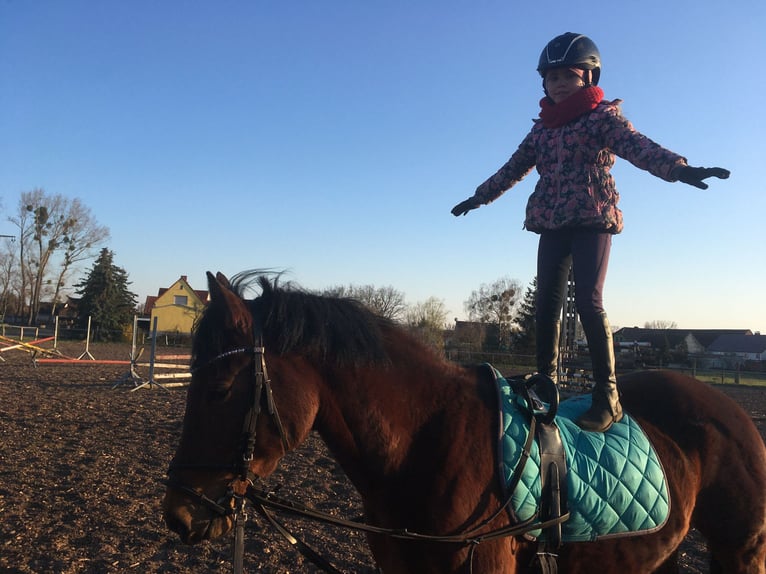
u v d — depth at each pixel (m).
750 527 2.76
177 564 4.63
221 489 2.13
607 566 2.46
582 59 2.97
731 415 2.90
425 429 2.35
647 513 2.48
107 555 4.75
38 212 57.94
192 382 2.23
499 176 3.27
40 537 5.04
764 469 2.84
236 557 2.18
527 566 2.36
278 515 5.82
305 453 8.51
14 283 60.09
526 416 2.44
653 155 2.59
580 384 8.67
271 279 2.47
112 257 46.25
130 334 41.78
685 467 2.72
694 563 4.99
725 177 2.35
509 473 2.28
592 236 2.89
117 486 6.60
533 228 3.04
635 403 2.90
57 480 6.72
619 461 2.49
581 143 2.90
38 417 10.50
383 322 2.55
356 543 5.16
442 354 2.65
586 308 2.83
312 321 2.30
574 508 2.36
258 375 2.17
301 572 4.54
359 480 2.37
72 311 60.56
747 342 57.38
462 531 2.18
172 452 8.27
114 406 12.17
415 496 2.26
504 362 26.11
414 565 2.22
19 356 25.38
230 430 2.15
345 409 2.31
